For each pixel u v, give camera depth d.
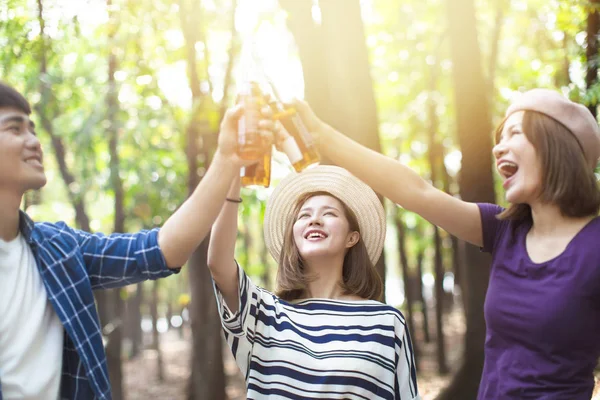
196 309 8.98
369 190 2.91
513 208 2.68
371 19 12.72
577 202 2.51
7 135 2.13
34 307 2.14
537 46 9.38
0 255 2.13
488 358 2.62
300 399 2.52
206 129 8.22
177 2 8.05
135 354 21.42
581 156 2.53
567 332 2.38
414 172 2.76
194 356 8.91
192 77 8.45
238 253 13.90
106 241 2.36
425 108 15.15
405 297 16.38
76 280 2.23
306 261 2.84
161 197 10.26
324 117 5.32
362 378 2.54
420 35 12.62
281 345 2.61
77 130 9.60
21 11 7.29
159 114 9.55
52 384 2.13
